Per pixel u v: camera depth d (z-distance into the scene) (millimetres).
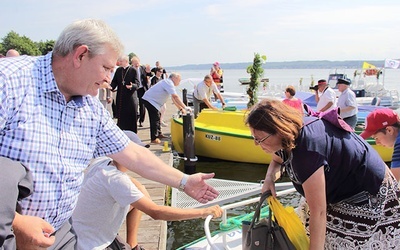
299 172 1912
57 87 1565
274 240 2133
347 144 1961
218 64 15492
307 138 1884
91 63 1573
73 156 1663
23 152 1479
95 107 1812
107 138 1925
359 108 12094
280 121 1852
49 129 1545
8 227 1246
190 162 7777
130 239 2975
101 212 2379
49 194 1561
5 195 1251
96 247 2338
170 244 4973
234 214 5301
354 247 2047
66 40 1540
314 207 1916
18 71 1504
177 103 8180
